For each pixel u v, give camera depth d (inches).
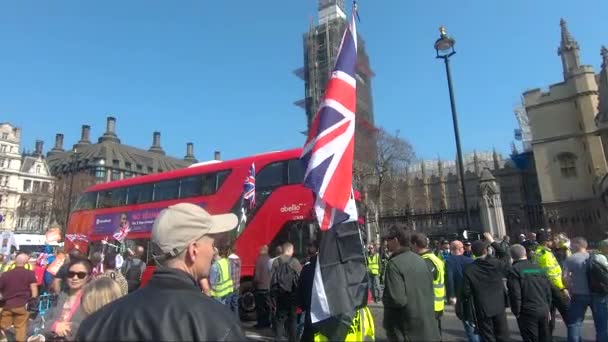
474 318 258.5
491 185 1300.4
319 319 179.0
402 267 202.1
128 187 702.5
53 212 2381.9
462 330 420.5
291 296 337.4
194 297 81.9
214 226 98.3
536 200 2684.5
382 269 777.6
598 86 1737.2
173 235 90.2
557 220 1788.9
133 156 4165.8
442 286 291.4
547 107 1926.7
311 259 233.3
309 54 2755.9
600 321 287.1
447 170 3371.1
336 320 185.6
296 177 537.0
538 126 1934.1
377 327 451.5
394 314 203.3
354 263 191.0
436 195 3085.6
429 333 196.4
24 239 1571.1
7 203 3218.5
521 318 264.1
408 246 215.0
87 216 734.5
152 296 81.0
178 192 634.2
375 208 1668.3
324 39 2753.4
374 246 799.1
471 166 3312.0
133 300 81.5
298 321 356.8
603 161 1717.5
